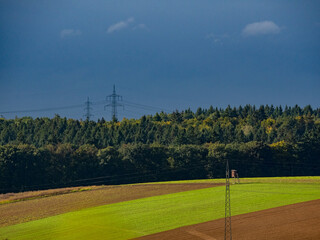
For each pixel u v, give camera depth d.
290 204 60.16
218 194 71.69
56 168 123.69
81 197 80.75
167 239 48.19
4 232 57.03
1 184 113.56
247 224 51.66
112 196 79.62
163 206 65.50
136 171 130.25
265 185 77.88
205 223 53.34
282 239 45.69
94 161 126.12
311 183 78.25
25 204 77.56
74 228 56.06
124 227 54.59
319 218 52.16
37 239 52.12
